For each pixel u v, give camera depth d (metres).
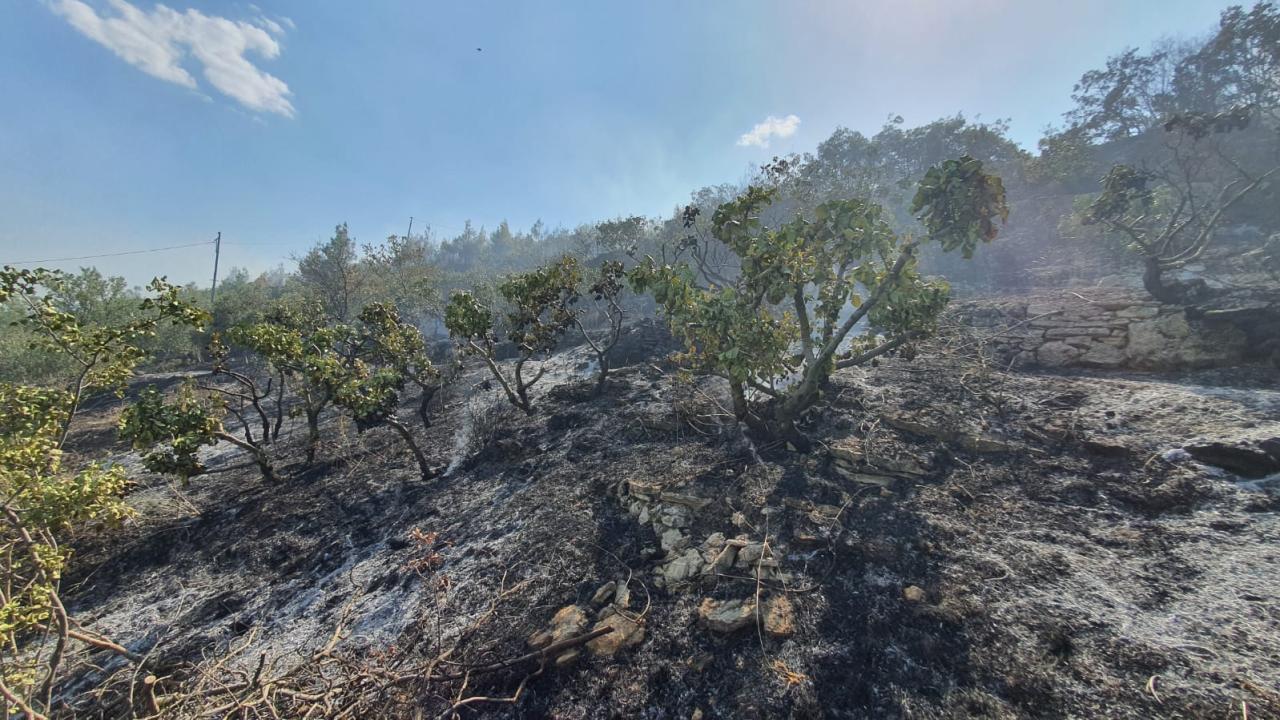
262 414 10.13
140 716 3.85
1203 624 2.89
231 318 19.69
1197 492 3.85
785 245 5.15
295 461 8.86
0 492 4.03
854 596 3.68
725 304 5.21
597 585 4.36
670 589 4.11
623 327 14.00
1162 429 4.66
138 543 6.66
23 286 4.08
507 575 4.75
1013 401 5.77
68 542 6.63
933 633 3.26
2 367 14.52
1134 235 8.04
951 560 3.79
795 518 4.55
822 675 3.15
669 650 3.57
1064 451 4.79
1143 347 6.22
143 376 16.95
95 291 17.64
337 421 11.17
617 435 7.17
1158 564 3.38
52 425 4.23
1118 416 5.05
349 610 4.42
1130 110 18.11
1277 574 3.07
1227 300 6.39
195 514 7.25
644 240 22.11
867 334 6.45
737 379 5.30
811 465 5.30
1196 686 2.58
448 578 4.67
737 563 4.17
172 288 4.80
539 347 9.00
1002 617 3.24
